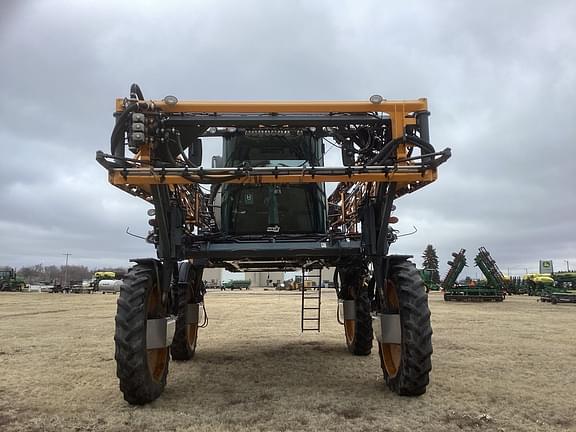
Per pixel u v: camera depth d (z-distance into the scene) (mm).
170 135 4625
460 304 24812
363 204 5637
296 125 4719
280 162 6066
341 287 7742
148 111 4355
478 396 4879
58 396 4961
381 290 5121
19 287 56312
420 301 4609
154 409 4445
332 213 7465
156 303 4859
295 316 15594
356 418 4152
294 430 3850
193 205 6000
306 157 6137
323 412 4336
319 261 6863
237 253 5508
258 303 23859
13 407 4566
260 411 4355
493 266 29672
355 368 6398
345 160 5066
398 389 4797
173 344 6863
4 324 13008
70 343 8984
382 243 5078
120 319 4352
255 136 6031
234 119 4598
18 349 8195
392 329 4832
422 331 4531
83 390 5223
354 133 5039
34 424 4035
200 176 4258
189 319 7168
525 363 6746
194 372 6199
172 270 5137
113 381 5652
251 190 5965
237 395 4969
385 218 4969
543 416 4246
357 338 7320
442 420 4090
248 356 7441
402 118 4555
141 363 4336
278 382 5578
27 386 5414
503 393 5004
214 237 5727
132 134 4211
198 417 4195
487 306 22781
